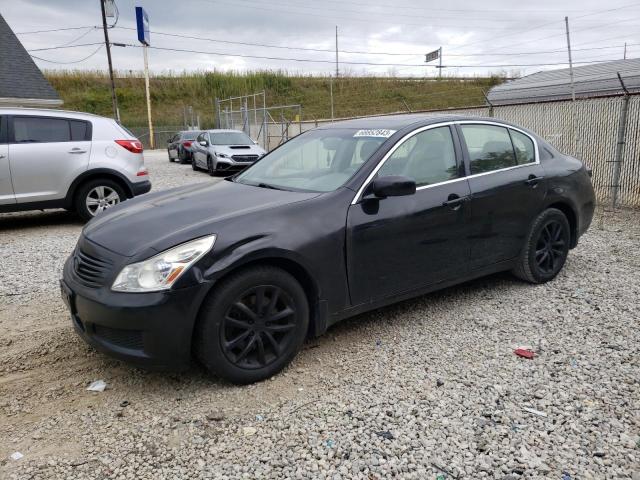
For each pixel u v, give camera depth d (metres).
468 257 4.24
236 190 3.95
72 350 3.74
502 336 3.86
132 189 8.34
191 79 52.97
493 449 2.59
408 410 2.92
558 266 5.04
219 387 3.19
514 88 14.58
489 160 4.47
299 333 3.34
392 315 4.28
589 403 2.96
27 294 4.92
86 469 2.48
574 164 5.21
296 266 3.30
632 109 8.71
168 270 2.90
